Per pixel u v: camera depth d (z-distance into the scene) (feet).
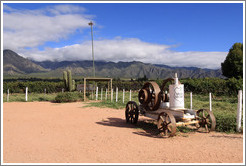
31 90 98.78
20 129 24.68
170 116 21.26
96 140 20.33
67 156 15.88
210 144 19.27
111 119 32.48
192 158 15.53
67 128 25.58
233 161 14.92
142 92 28.27
